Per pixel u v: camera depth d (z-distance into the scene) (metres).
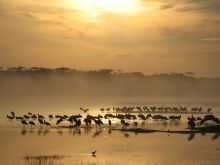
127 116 121.62
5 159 58.69
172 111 172.25
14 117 122.25
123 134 86.69
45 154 62.53
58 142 75.06
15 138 80.31
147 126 102.56
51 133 88.50
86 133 88.31
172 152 63.56
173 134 85.94
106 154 62.16
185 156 60.09
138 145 70.69
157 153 62.72
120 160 57.50
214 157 59.34
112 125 105.31
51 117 124.81
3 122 113.06
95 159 58.25
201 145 70.56
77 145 71.38
